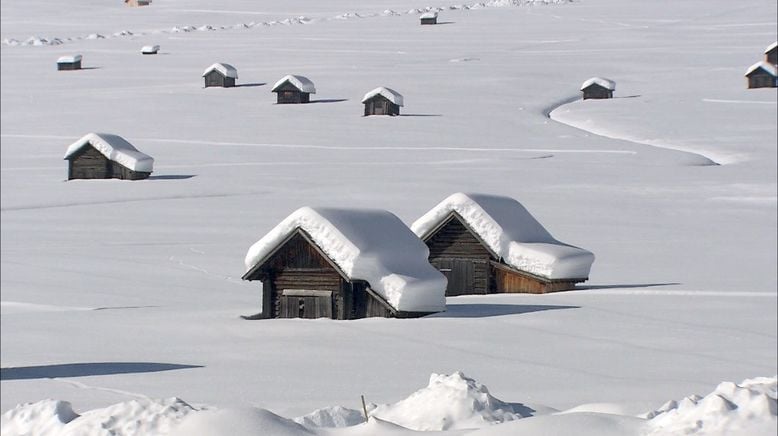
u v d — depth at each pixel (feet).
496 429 55.26
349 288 220.43
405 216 407.03
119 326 206.18
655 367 160.45
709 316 211.00
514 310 220.64
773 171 509.76
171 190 484.74
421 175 507.30
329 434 58.70
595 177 494.18
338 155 583.17
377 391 140.36
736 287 253.03
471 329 197.06
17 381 151.84
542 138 633.20
